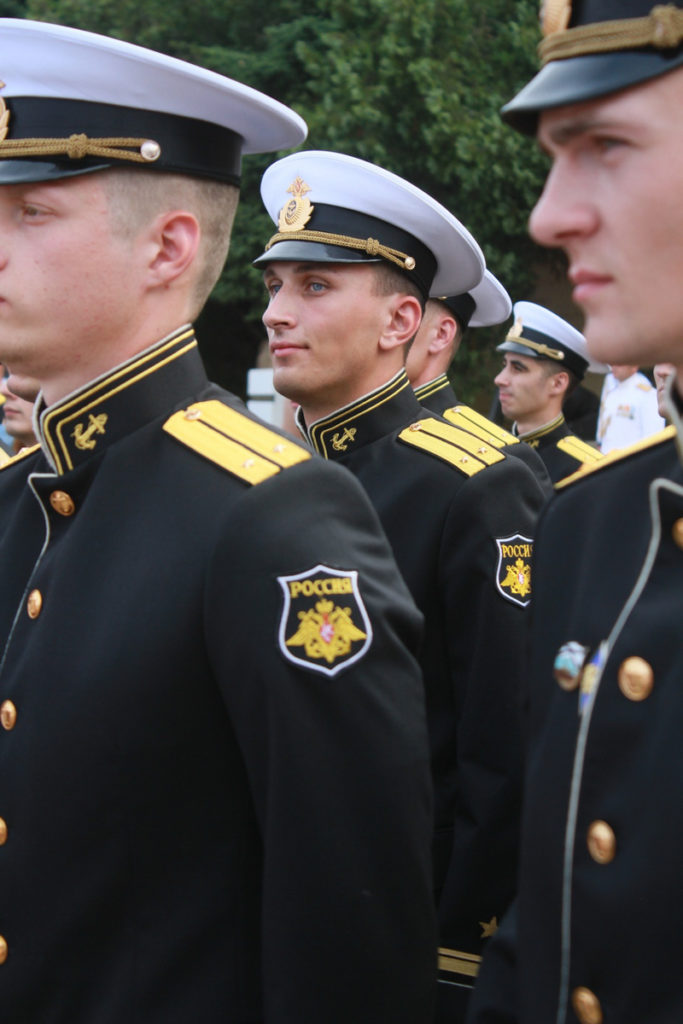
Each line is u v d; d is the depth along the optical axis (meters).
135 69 1.61
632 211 1.07
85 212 1.60
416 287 2.80
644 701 1.16
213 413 1.69
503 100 10.63
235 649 1.47
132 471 1.63
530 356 5.70
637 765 1.15
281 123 1.77
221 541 1.51
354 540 1.60
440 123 10.22
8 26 1.59
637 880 1.12
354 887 1.45
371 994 1.46
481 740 2.52
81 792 1.48
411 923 1.50
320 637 1.48
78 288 1.60
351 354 2.70
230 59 11.73
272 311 2.70
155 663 1.49
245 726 1.47
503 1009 1.36
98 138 1.61
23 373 1.68
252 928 1.52
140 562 1.55
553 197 1.13
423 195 2.72
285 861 1.44
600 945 1.15
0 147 1.59
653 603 1.18
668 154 1.05
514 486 2.67
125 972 1.47
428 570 2.61
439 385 3.52
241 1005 1.49
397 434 2.76
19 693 1.56
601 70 1.07
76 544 1.61
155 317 1.69
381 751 1.49
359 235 2.69
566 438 5.80
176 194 1.67
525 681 1.41
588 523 1.35
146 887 1.48
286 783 1.44
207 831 1.51
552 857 1.22
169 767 1.49
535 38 10.73
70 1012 1.49
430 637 2.63
